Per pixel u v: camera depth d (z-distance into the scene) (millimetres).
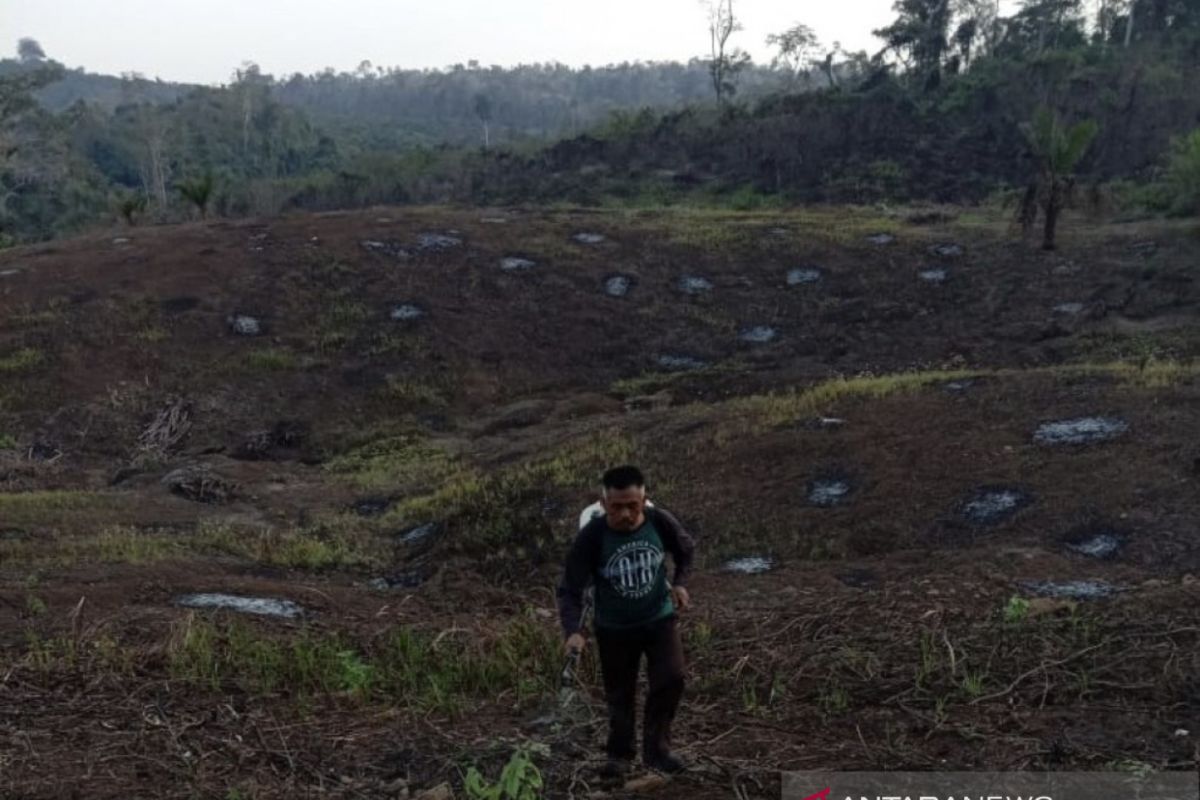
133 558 10852
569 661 4598
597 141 55781
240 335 23297
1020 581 8547
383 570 11500
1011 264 25312
